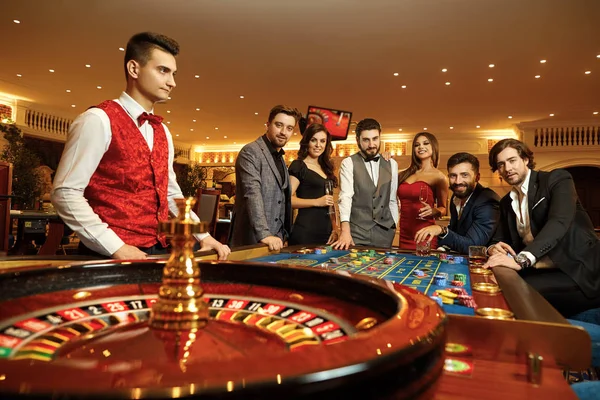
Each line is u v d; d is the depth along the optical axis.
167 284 0.63
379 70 9.39
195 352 0.52
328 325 0.65
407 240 4.14
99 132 1.74
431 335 0.46
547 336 0.85
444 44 7.88
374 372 0.37
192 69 9.60
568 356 0.84
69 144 1.72
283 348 0.55
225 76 10.05
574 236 2.26
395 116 13.70
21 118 13.45
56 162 15.12
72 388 0.28
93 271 0.83
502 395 0.73
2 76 10.62
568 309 2.19
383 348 0.40
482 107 12.39
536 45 7.86
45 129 14.51
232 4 6.58
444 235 2.83
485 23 6.98
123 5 6.70
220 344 0.56
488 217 2.99
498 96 11.23
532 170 2.66
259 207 2.83
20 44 8.37
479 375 0.82
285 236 3.23
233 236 3.14
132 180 1.87
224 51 8.47
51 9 6.85
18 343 0.55
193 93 11.57
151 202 1.95
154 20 7.18
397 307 0.58
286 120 3.08
